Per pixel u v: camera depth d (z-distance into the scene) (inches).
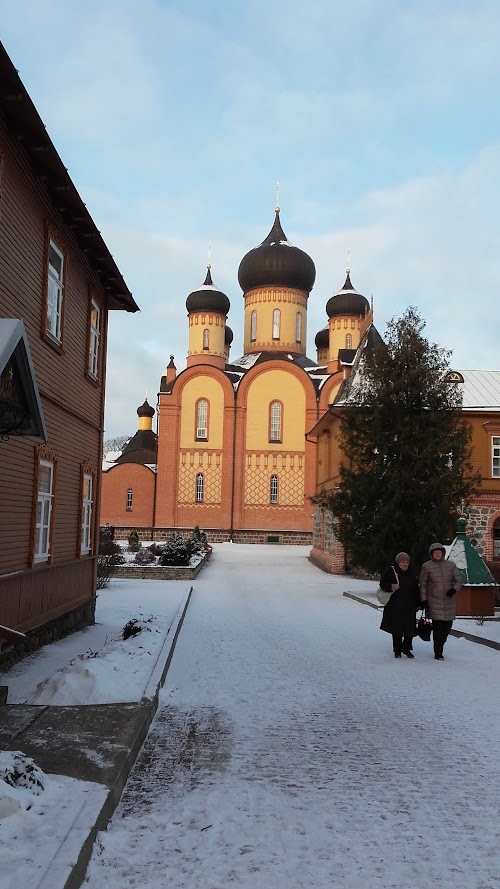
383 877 187.6
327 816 226.5
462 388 1396.4
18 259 448.1
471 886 183.8
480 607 725.3
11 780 216.7
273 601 893.8
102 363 723.4
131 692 356.8
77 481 633.6
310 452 2294.5
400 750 295.3
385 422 995.9
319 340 2785.4
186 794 243.3
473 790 251.0
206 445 2306.8
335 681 429.4
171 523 2279.8
